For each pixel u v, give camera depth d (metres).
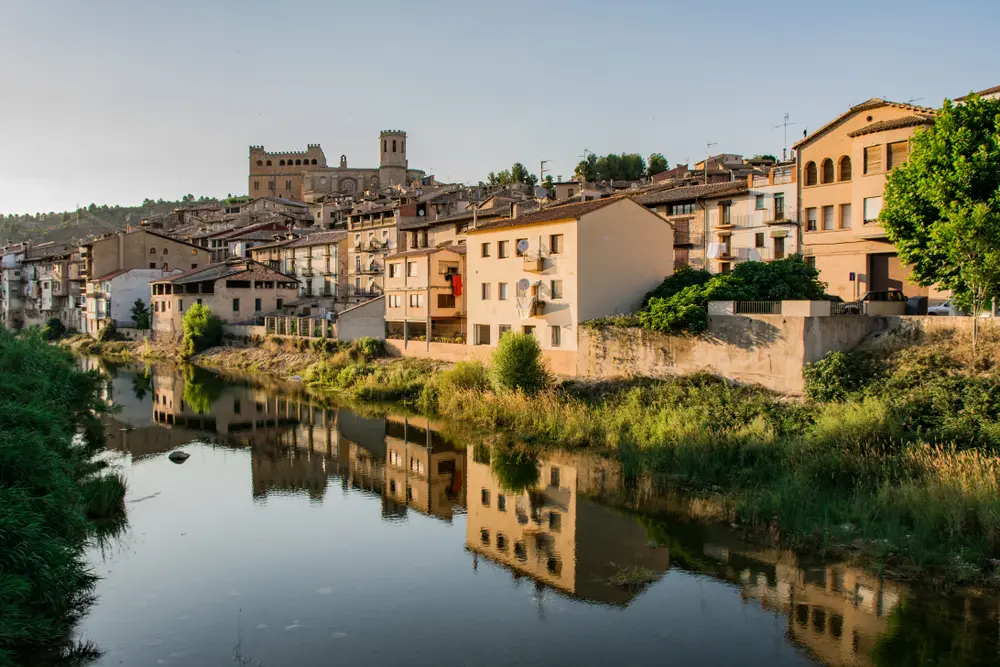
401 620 20.27
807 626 19.34
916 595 20.47
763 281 42.91
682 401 37.81
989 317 33.16
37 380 31.25
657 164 125.56
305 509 30.45
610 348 45.75
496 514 29.28
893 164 45.84
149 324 104.44
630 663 17.81
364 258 92.31
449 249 65.12
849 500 25.72
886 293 43.28
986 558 21.52
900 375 31.94
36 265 139.25
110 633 19.47
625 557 24.30
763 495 27.41
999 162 32.69
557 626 19.78
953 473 24.50
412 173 177.25
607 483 31.98
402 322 68.56
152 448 42.12
